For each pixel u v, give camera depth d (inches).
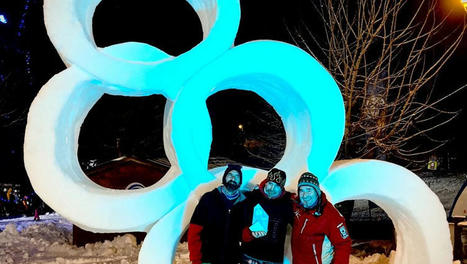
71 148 217.8
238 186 199.9
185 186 222.4
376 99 441.1
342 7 439.5
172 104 222.5
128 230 214.5
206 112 223.1
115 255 425.4
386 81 468.8
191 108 219.5
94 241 487.2
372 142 443.5
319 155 231.0
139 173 504.4
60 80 210.5
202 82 221.5
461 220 311.1
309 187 188.7
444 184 960.3
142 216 212.7
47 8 206.4
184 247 456.1
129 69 212.7
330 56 471.8
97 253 432.8
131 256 421.7
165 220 215.3
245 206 200.4
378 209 737.6
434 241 239.3
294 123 247.9
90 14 225.3
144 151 1133.1
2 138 1062.4
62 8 206.5
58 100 207.0
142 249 210.1
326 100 230.7
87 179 219.3
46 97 206.8
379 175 239.8
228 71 223.9
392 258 283.4
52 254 430.6
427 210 241.8
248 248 197.9
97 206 205.8
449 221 331.0
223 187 201.8
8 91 994.7
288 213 198.4
